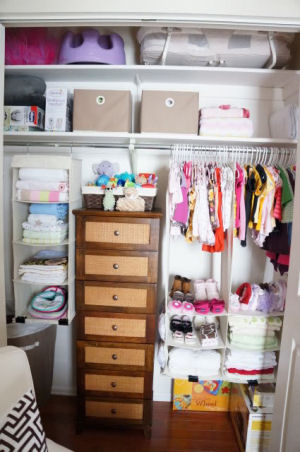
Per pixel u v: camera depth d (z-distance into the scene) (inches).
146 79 70.7
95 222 63.1
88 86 74.7
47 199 64.7
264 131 75.2
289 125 61.9
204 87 74.0
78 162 70.2
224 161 72.9
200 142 69.1
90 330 66.3
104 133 64.1
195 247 78.7
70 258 65.5
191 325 72.5
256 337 66.6
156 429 70.6
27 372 38.1
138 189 64.8
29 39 66.0
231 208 64.0
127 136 64.1
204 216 62.1
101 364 67.0
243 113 64.4
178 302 67.8
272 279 79.2
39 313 67.4
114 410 68.0
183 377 67.4
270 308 67.8
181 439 67.9
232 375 66.7
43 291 71.0
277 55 62.0
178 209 61.5
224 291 70.7
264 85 72.9
